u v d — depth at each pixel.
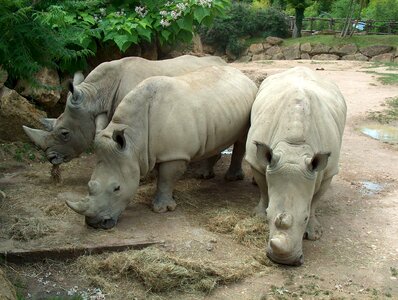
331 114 5.77
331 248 5.61
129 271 4.99
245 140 7.11
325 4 34.59
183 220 6.02
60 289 4.80
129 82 6.86
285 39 28.28
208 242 5.52
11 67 5.68
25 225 5.66
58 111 8.60
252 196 6.85
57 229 5.66
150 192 6.75
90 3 7.97
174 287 4.84
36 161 7.81
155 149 6.00
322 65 21.45
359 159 8.65
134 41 8.04
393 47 25.47
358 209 6.63
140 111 5.89
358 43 26.12
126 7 8.57
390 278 5.09
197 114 6.19
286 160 5.00
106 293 4.76
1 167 7.45
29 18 5.66
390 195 7.14
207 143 6.41
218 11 8.73
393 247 5.68
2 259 5.11
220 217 6.00
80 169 7.58
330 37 27.17
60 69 8.29
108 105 6.91
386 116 11.57
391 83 15.61
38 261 5.19
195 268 4.97
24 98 7.92
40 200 6.40
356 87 15.05
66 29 6.84
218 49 28.58
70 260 5.24
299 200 4.95
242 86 6.88
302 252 5.36
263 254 5.35
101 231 5.64
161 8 8.45
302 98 5.50
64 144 6.84
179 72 7.12
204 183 7.30
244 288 4.87
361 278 5.07
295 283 4.93
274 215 4.94
